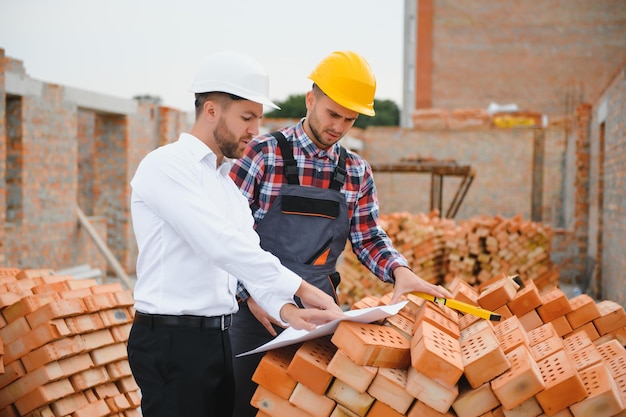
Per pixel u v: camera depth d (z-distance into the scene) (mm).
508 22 26531
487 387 2174
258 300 2480
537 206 19969
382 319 2514
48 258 10227
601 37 25938
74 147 10828
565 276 14742
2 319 3605
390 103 47875
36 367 3516
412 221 10219
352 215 3385
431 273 10148
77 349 3643
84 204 14758
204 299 2441
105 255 10680
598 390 2184
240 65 2424
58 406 3562
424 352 2127
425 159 16953
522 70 26516
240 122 2438
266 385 2342
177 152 2408
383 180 21234
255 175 3213
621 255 8812
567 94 26203
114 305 3936
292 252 3188
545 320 3258
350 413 2260
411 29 31234
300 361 2254
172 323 2420
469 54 26875
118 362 3949
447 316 2701
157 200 2361
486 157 20328
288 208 3197
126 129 12680
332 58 3107
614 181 9758
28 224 9750
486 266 10117
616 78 9547
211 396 2469
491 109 22812
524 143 20062
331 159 3260
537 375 2123
